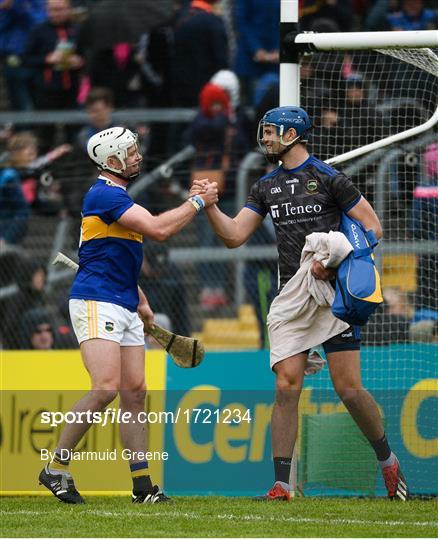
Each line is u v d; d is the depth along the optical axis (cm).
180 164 3581
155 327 2353
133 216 2184
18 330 3544
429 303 2978
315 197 2258
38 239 3659
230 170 3506
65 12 4209
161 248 3478
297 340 2247
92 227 2211
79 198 3662
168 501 2284
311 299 2241
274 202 2291
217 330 3609
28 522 1984
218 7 4041
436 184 2948
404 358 2644
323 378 2598
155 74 3984
